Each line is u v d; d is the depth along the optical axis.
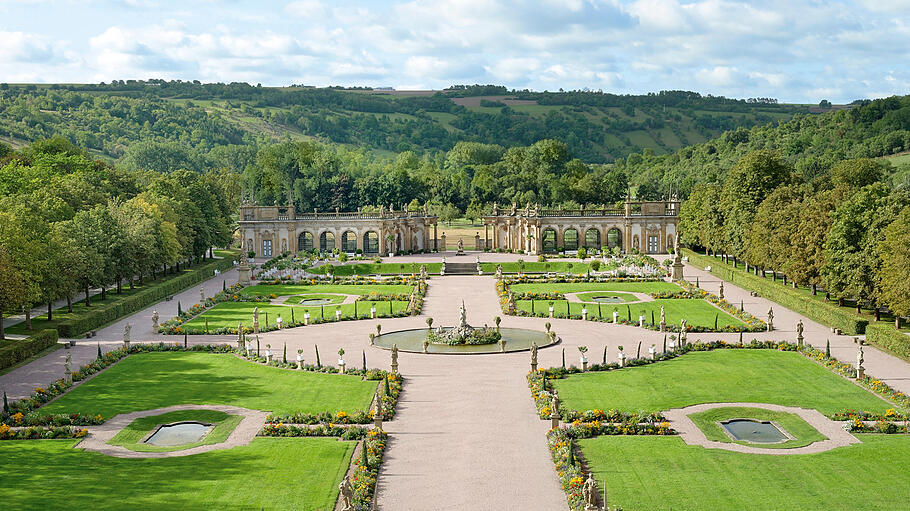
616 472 58.69
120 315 123.06
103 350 99.25
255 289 155.25
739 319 119.19
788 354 96.06
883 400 76.25
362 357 94.62
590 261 184.50
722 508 52.25
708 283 160.00
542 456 62.16
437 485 56.69
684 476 57.81
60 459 61.62
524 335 108.19
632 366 90.50
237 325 116.38
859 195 113.31
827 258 114.88
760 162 164.50
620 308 130.62
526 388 81.31
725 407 74.31
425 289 151.88
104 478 57.72
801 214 132.00
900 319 102.56
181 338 107.31
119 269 131.75
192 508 52.44
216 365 91.69
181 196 182.00
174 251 157.25
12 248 100.19
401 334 109.75
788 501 53.31
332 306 134.50
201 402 76.69
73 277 113.19
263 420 71.12
